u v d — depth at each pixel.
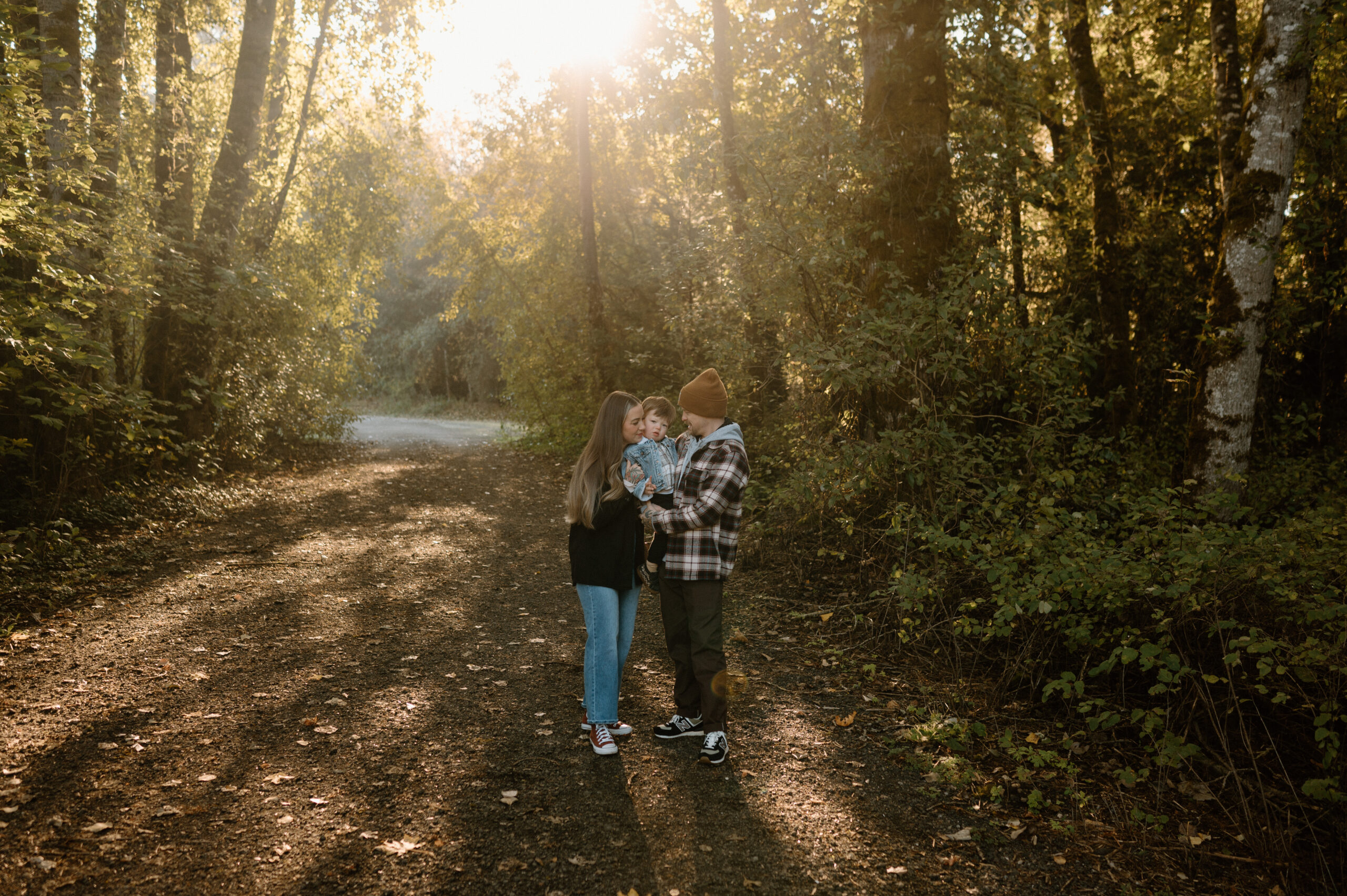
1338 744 2.87
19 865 2.52
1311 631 3.52
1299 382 10.82
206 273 10.62
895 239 7.17
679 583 3.53
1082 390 9.03
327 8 14.80
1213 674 3.77
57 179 6.61
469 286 19.05
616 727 3.72
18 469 7.33
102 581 5.75
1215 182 11.85
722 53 12.51
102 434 8.00
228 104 14.87
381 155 17.59
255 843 2.74
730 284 8.72
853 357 5.90
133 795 2.99
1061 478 5.18
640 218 18.30
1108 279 10.59
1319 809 3.08
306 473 12.68
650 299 17.03
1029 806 3.15
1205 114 11.49
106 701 3.79
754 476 8.67
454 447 18.42
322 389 16.38
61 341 6.29
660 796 3.21
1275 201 6.14
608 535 3.53
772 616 5.59
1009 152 7.61
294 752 3.42
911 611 4.99
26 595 5.23
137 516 7.73
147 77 12.02
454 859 2.72
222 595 5.67
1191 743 3.40
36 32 7.77
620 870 2.71
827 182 7.51
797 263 7.27
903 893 2.64
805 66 8.68
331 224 17.62
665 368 14.24
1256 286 6.21
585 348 16.27
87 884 2.46
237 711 3.79
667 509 3.46
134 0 10.34
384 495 10.80
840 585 6.07
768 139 7.99
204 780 3.13
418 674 4.41
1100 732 3.79
